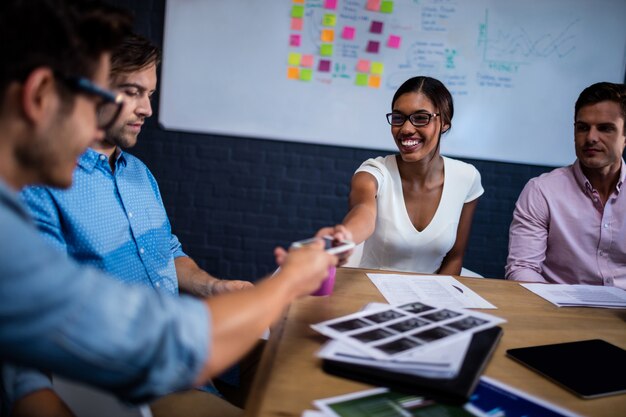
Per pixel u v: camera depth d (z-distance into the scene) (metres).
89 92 0.51
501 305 1.09
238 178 2.92
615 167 1.60
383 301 1.05
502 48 2.83
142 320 0.48
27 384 0.71
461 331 0.80
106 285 0.48
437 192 1.71
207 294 1.30
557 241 1.71
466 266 3.03
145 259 1.13
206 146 2.89
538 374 0.74
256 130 2.86
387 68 2.83
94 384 0.48
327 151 2.90
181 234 2.96
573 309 1.10
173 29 2.77
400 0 2.78
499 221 2.99
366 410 0.61
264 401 0.62
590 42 2.84
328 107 2.85
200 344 0.50
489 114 2.87
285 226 2.97
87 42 0.51
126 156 1.20
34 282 0.43
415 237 1.68
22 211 0.48
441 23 2.80
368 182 1.60
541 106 2.87
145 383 0.49
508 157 2.91
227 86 2.82
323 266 0.70
